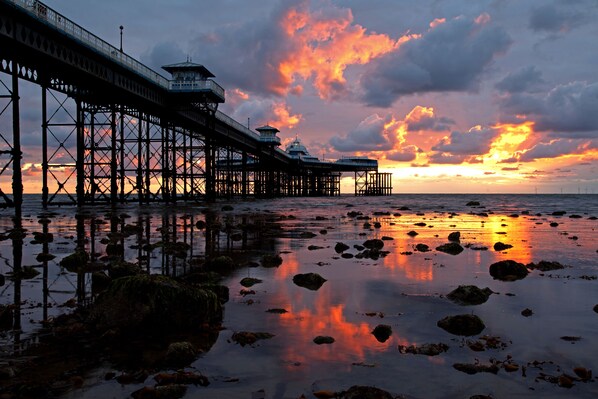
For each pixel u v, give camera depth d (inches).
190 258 595.8
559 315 327.9
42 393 198.7
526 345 263.4
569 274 494.9
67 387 204.8
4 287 410.0
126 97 2026.3
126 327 284.8
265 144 4493.1
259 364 233.5
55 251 649.0
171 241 786.8
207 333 284.2
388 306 352.5
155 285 298.0
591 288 421.7
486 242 823.7
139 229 979.9
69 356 243.4
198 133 3245.6
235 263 550.0
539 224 1312.7
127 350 253.1
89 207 2110.0
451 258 607.8
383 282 444.1
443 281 451.5
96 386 206.4
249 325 300.8
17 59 1328.7
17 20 1229.7
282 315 325.4
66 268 507.2
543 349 256.7
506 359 241.3
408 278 465.4
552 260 597.0
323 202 3686.0
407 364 233.9
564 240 863.7
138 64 1998.0
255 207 2456.9
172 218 1381.6
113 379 214.8
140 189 2364.7
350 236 908.0
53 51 1401.3
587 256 639.1
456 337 278.2
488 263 566.9
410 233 959.6
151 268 518.3
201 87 2352.4
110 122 2215.8
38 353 247.3
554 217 1724.9
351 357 243.4
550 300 374.3
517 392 202.2
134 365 231.6
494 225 1264.8
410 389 205.0
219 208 2161.7
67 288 406.9
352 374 221.1
